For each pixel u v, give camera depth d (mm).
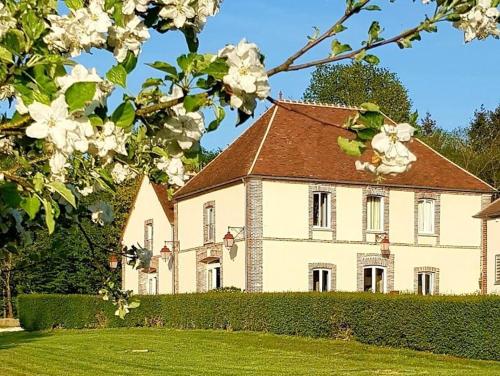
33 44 3006
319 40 3230
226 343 28641
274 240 37406
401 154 2939
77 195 3379
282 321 30469
